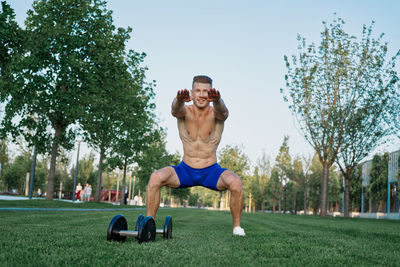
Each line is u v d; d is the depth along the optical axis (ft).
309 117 81.46
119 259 8.61
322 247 12.97
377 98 79.82
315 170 140.77
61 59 60.75
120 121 73.36
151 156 119.65
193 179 17.24
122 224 12.46
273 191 180.14
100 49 65.16
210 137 17.33
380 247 14.34
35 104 60.80
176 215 43.78
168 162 131.03
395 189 107.45
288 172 152.97
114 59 66.59
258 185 190.29
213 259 9.30
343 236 19.53
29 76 57.31
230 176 17.08
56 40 60.34
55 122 64.49
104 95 64.64
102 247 10.54
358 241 16.60
